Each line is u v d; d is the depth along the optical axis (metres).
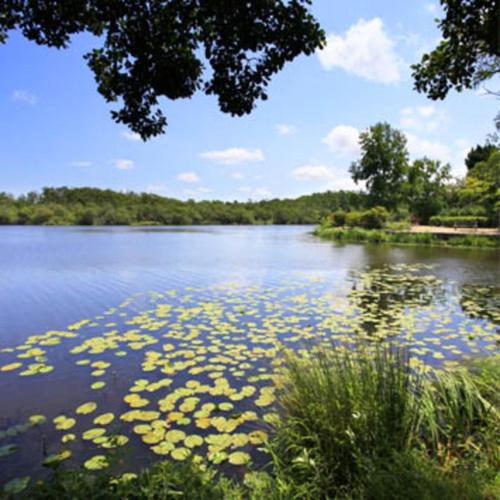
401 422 1.77
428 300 5.91
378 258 12.27
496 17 2.27
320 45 2.35
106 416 2.37
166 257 12.73
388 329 4.31
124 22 2.29
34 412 2.43
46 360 3.35
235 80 2.44
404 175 30.09
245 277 8.41
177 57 2.40
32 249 15.74
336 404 1.80
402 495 1.37
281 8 2.21
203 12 2.22
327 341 3.87
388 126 29.72
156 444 2.05
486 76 2.71
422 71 2.90
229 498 1.51
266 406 2.47
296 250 15.62
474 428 1.98
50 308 5.43
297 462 1.70
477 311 5.18
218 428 2.22
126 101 2.61
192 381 2.89
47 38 2.30
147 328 4.36
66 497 1.36
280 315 4.96
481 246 15.98
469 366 3.14
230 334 4.11
